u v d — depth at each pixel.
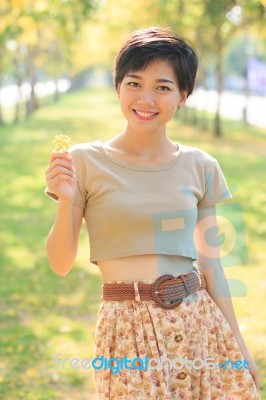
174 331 2.43
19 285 7.15
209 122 33.19
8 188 13.89
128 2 25.91
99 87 90.44
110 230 2.49
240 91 72.31
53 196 2.48
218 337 2.53
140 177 2.53
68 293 6.93
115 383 2.43
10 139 23.89
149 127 2.50
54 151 2.40
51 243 2.45
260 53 44.06
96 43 43.56
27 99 37.00
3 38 17.70
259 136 26.69
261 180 14.86
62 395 4.54
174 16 22.97
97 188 2.51
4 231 9.93
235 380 2.54
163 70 2.46
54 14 15.78
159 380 2.39
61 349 5.33
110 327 2.44
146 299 2.43
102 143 2.60
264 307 6.34
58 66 49.69
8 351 5.28
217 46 24.62
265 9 12.16
